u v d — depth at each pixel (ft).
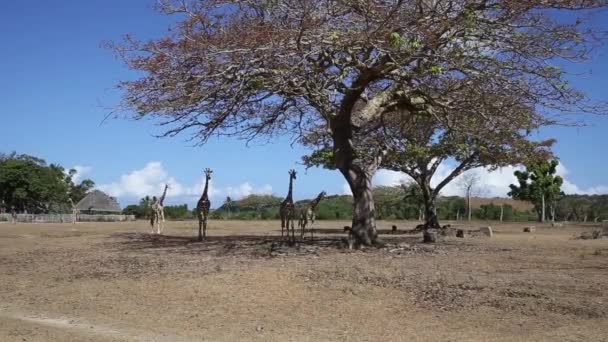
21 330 30.58
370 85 67.67
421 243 73.00
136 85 55.21
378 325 31.12
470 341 27.81
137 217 257.14
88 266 53.42
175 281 43.24
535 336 28.19
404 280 41.50
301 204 79.92
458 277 42.45
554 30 55.16
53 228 128.36
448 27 53.67
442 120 68.74
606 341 27.04
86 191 304.71
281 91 59.41
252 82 56.54
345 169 65.26
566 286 38.50
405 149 95.71
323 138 93.04
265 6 55.01
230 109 60.64
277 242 71.15
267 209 212.84
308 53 54.65
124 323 32.73
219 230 116.47
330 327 30.99
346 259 53.31
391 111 69.21
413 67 58.13
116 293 40.52
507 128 67.36
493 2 53.93
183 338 29.40
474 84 58.70
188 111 58.85
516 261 52.44
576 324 29.91
